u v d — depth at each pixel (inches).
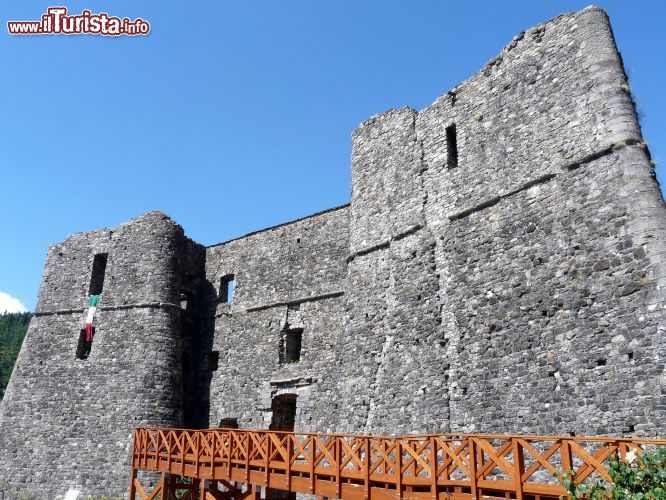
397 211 697.6
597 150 494.3
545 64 565.9
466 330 564.4
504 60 612.1
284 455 471.8
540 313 501.0
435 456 374.3
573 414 452.4
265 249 940.6
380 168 748.0
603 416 432.5
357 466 417.1
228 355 923.4
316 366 798.5
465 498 354.6
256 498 495.8
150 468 629.6
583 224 489.1
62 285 1029.2
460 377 555.2
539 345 493.4
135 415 859.4
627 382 424.2
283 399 843.4
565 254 496.1
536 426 476.1
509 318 526.3
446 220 626.2
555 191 521.3
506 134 586.9
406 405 602.9
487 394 524.7
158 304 933.8
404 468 392.8
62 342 979.3
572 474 288.0
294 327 848.9
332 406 707.4
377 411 637.3
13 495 880.9
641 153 471.5
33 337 1008.2
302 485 451.5
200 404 926.4
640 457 264.5
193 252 1023.0
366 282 711.7
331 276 831.7
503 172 577.9
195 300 1010.1
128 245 994.1
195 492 605.6
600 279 463.2
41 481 877.2
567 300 482.9
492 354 531.8
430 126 688.4
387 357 646.5
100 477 836.6
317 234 874.8
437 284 612.7
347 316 725.9
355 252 743.1
